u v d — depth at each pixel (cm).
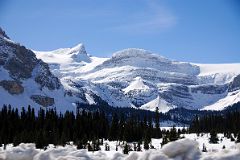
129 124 16125
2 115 16100
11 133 13850
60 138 12262
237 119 17762
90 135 14538
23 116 17188
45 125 15625
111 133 15788
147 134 13225
